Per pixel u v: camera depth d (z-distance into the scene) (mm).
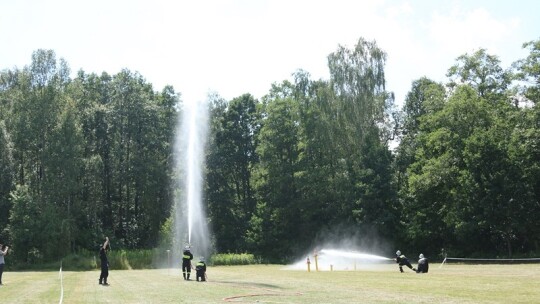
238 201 90312
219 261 65812
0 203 72812
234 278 31797
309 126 79250
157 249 64562
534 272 35062
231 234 82625
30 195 69375
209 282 27906
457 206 63594
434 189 68375
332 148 77688
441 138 66438
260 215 78062
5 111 80000
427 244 72812
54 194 72375
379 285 24781
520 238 65688
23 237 65562
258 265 63062
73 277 35469
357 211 71938
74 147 73500
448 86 72750
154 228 84000
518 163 61375
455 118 66062
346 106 76750
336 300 18156
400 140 92062
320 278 30922
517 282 25750
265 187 80250
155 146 87688
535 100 60938
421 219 70000
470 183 62219
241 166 92625
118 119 85812
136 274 39250
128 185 87375
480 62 70375
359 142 76062
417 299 18328
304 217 76438
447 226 65938
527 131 59562
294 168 78875
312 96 82688
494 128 63062
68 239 68688
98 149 86875
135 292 21781
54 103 75500
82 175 79188
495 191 61000
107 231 81000
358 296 19531
